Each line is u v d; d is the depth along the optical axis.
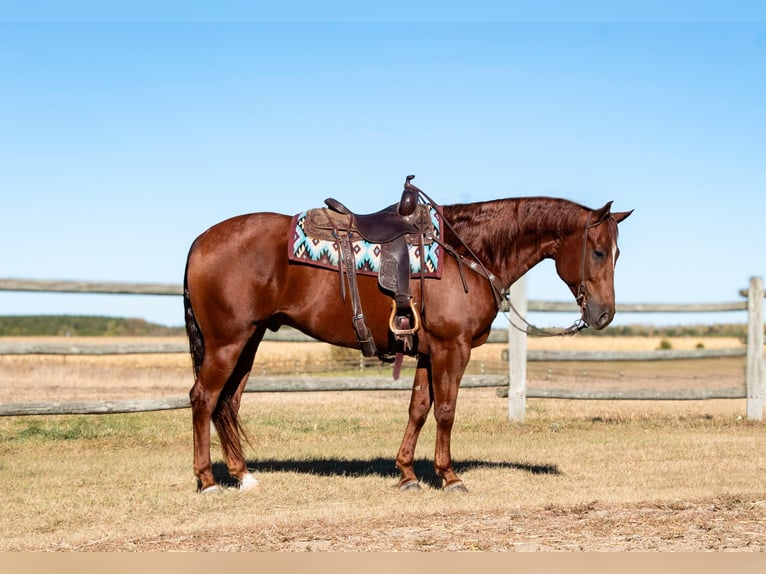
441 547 4.92
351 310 6.32
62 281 8.62
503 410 12.70
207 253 6.27
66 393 15.51
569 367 27.28
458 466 7.87
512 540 5.08
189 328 6.54
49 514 5.79
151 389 16.91
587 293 6.48
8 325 55.72
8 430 9.63
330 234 6.33
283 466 7.81
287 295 6.34
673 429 10.75
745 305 11.84
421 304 6.30
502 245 6.61
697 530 5.35
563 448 9.07
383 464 7.99
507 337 11.22
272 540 5.08
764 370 11.76
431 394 6.71
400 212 6.43
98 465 7.71
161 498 6.30
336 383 9.62
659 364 30.56
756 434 10.36
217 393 6.34
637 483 7.02
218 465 7.77
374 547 4.91
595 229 6.43
